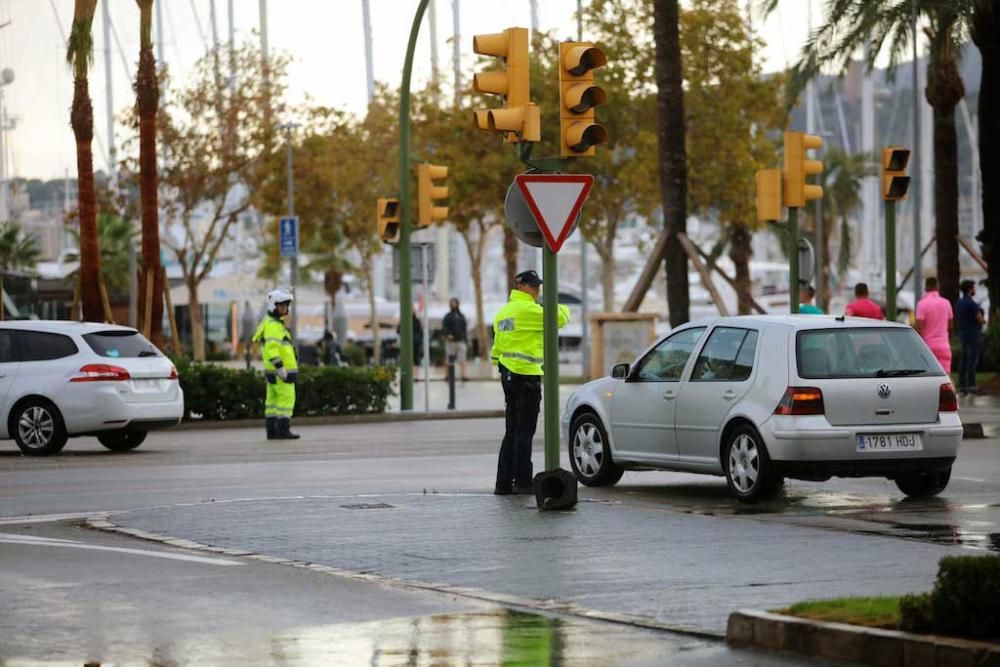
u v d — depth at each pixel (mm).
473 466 41188
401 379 67438
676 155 68562
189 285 128000
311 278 178875
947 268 80250
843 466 30562
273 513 29891
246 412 63312
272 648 17266
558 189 29750
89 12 66000
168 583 21906
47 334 48156
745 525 27516
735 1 110812
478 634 18000
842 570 22203
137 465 42531
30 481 37844
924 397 31078
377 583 21875
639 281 70250
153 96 68000
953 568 15641
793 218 48969
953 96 79000
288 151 120938
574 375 112875
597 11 110875
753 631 17109
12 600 20469
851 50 71812
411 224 66938
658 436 33656
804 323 31438
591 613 19219
